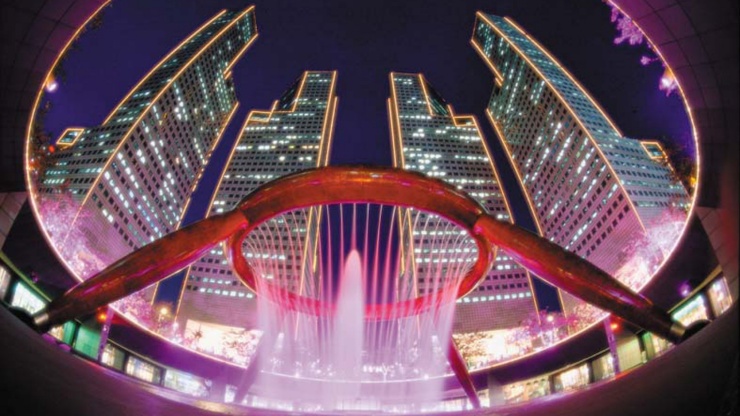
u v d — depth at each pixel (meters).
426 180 18.98
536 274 19.30
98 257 91.19
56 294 40.97
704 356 9.02
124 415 8.55
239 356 93.00
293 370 88.06
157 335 57.91
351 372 89.44
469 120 155.88
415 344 89.81
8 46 14.40
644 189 100.69
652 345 48.62
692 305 38.44
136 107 116.31
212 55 146.75
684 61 14.34
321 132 146.50
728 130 14.08
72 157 101.94
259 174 135.12
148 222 110.06
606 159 105.75
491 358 101.69
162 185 117.38
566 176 118.88
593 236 106.62
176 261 17.91
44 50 15.45
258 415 10.88
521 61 144.12
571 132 118.69
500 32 157.62
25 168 18.88
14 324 10.73
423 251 116.00
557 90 126.38
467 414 11.38
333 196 19.17
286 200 19.06
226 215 18.88
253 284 23.28
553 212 122.44
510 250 19.11
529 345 98.12
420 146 142.88
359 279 42.50
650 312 17.67
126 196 102.94
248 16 172.25
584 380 62.50
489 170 138.00
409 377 87.00
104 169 97.06
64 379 9.05
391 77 175.50
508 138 149.62
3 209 19.19
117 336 54.62
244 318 105.81
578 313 86.31
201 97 139.38
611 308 18.12
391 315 24.34
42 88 16.62
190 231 18.09
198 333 93.62
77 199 90.94
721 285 34.88
